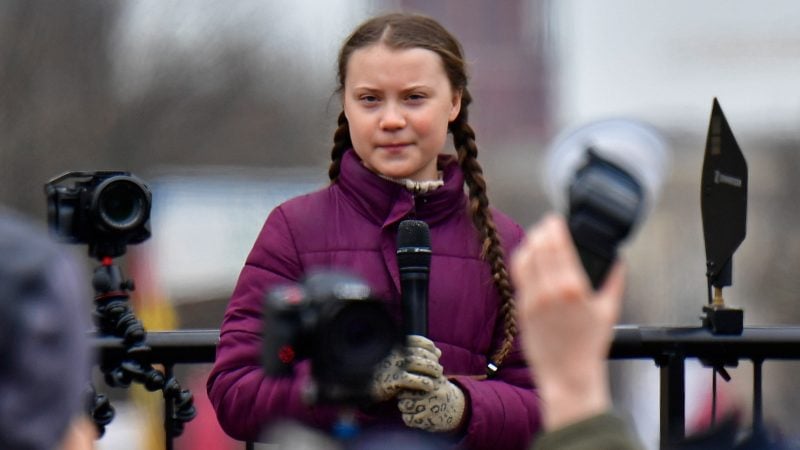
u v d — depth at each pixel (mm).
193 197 35531
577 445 5465
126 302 11734
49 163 44312
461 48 10914
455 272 10500
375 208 10500
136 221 11547
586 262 5535
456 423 9852
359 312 6781
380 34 10547
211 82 51000
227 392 10133
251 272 10508
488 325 10539
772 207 57969
